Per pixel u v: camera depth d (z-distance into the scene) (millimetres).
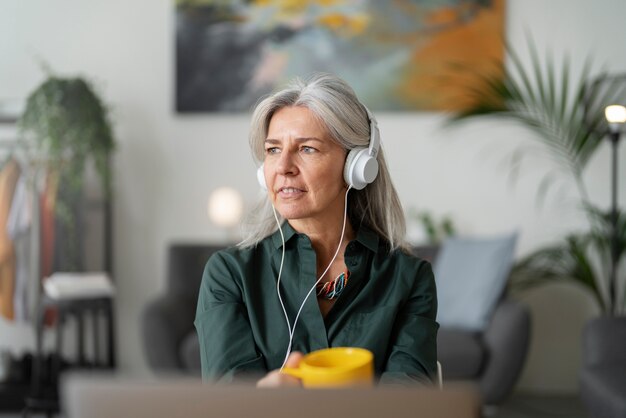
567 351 3941
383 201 1365
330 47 3973
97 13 4066
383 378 1134
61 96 3537
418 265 1317
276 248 1305
